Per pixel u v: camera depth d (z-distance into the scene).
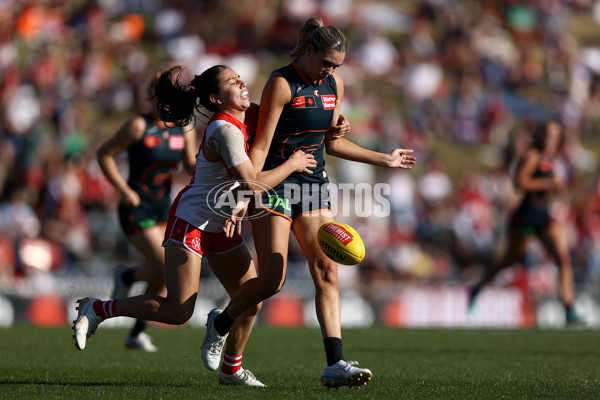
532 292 55.72
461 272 60.06
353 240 16.50
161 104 17.52
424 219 62.12
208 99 16.55
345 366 16.31
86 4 84.06
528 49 96.19
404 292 51.25
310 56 16.72
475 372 21.19
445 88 83.00
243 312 16.97
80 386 17.17
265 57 82.25
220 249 17.23
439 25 92.44
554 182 35.78
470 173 67.81
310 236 17.06
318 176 17.50
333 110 17.39
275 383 18.58
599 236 63.03
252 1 84.88
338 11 86.69
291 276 52.88
